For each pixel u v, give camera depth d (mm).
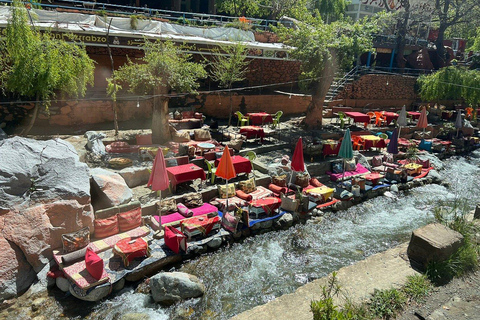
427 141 21484
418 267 8406
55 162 9812
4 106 15766
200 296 8469
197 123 18047
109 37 18562
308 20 21188
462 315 6699
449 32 49688
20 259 8516
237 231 11031
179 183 12531
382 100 29516
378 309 6855
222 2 36750
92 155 13375
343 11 46031
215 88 22984
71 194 9508
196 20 26875
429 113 29562
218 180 13508
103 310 7949
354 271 8250
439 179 17375
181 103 20297
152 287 8359
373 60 35406
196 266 9664
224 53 22516
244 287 8930
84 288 7906
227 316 7902
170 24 21625
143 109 19094
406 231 12211
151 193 12039
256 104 22984
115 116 15758
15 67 12234
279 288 8938
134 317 7629
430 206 14438
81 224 9531
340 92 27203
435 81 27266
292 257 10375
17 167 9180
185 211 11094
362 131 20406
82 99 17250
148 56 14930
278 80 26078
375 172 16562
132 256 9016
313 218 12773
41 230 8836
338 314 5867
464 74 26859
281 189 13344
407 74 33031
